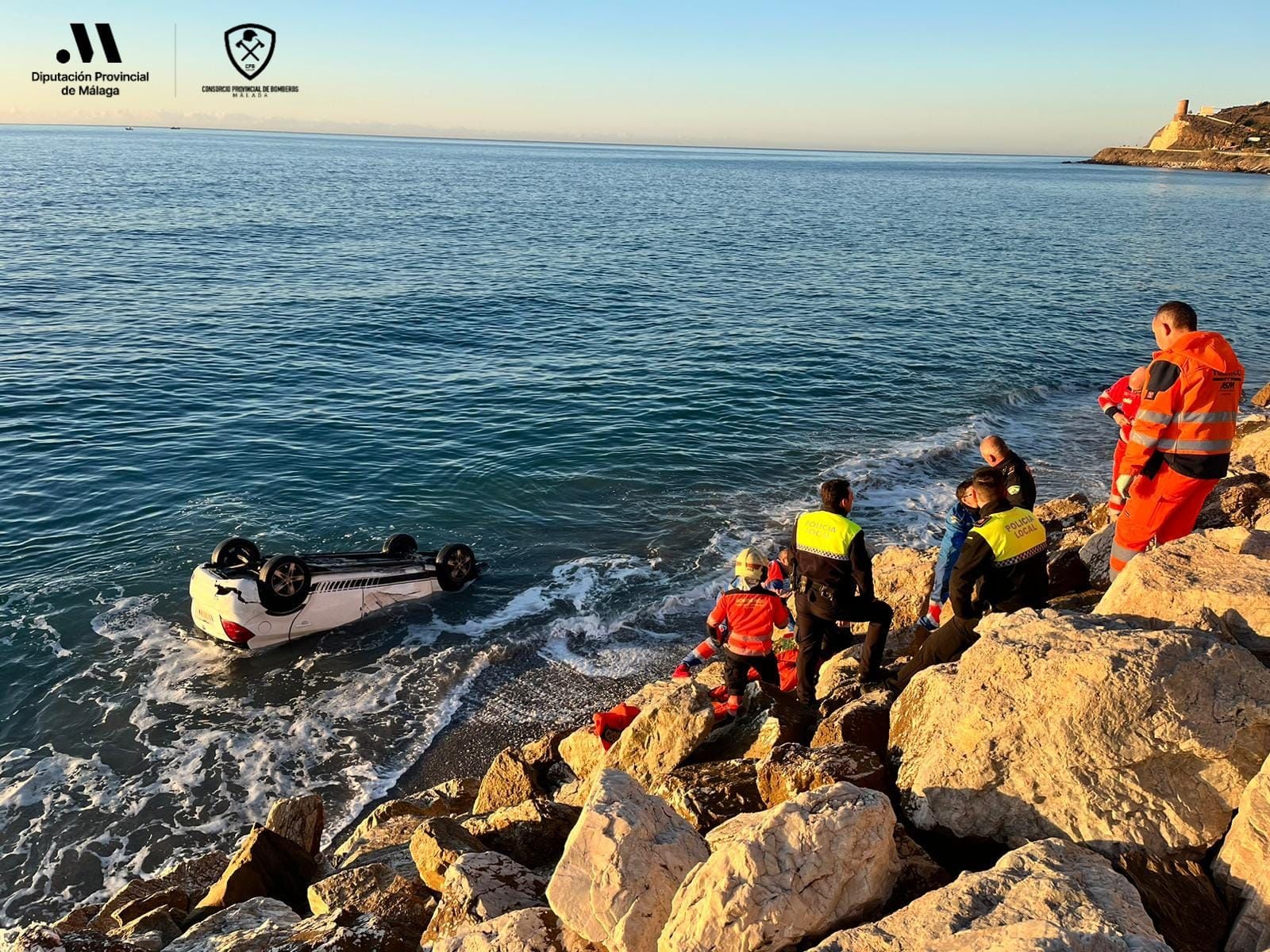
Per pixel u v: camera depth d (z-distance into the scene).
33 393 24.41
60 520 17.30
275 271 45.94
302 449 21.56
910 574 9.06
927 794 4.57
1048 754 4.30
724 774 5.40
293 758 10.95
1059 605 7.46
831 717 5.54
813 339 34.28
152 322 33.31
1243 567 5.19
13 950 5.10
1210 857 4.00
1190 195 138.88
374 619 14.15
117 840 9.59
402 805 8.61
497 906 4.82
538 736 11.39
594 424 23.94
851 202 118.06
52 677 12.37
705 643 6.83
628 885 4.05
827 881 3.70
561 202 105.06
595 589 15.26
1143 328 37.44
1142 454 6.43
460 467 20.72
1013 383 28.83
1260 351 33.09
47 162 144.50
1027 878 3.58
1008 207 110.75
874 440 23.16
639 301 41.56
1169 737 4.12
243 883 6.73
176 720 11.58
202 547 16.42
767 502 19.02
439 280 45.47
